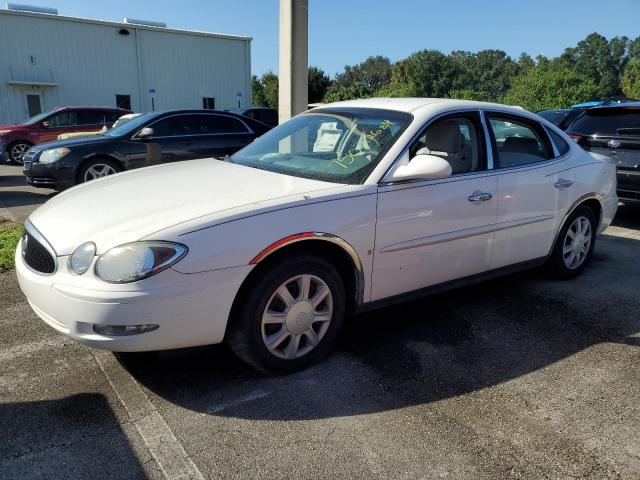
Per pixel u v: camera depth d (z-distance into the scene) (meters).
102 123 15.07
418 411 2.78
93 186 3.53
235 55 26.55
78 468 2.31
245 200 2.91
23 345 3.40
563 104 34.34
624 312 4.14
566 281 4.82
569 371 3.23
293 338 3.07
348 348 3.47
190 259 2.59
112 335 2.57
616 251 5.84
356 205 3.11
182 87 25.30
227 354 3.34
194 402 2.82
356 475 2.31
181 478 2.27
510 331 3.77
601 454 2.47
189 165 3.99
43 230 2.90
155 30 24.08
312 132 3.95
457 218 3.61
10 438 2.50
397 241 3.32
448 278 3.72
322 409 2.78
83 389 2.92
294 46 6.27
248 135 9.45
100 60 23.11
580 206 4.67
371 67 120.19
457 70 78.06
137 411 2.74
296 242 2.93
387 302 3.45
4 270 4.75
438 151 3.64
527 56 101.19
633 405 2.88
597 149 7.04
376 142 3.50
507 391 2.99
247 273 2.75
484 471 2.35
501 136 4.05
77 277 2.59
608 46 103.50
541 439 2.57
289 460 2.39
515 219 4.02
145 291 2.52
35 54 21.72
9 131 14.05
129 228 2.66
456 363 3.30
